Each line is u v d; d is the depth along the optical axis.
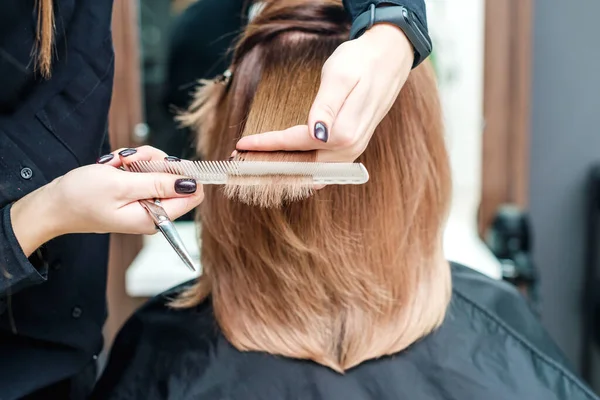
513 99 1.31
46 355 0.65
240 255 0.60
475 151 1.38
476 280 0.71
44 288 0.63
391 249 0.59
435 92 0.60
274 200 0.42
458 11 1.29
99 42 0.61
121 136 1.26
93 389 0.69
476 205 1.41
